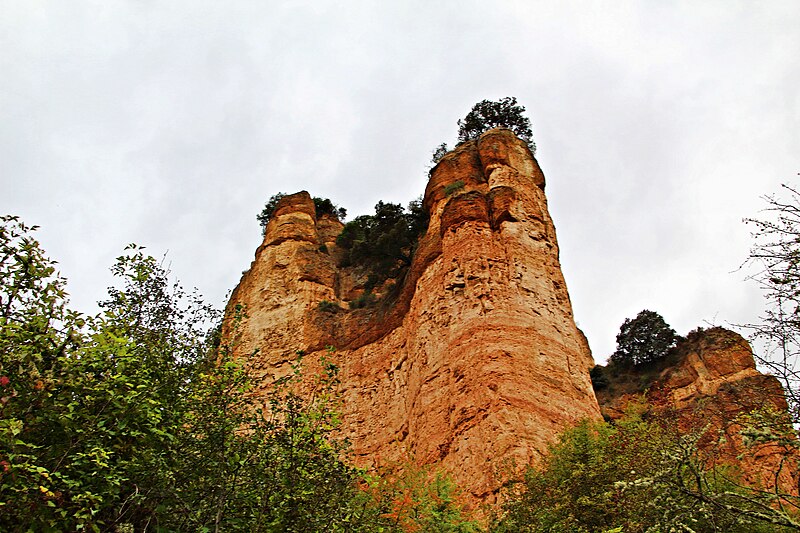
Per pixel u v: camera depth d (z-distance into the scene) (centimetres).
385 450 3095
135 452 1073
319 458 1206
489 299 3066
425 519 1580
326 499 1163
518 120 4959
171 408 1188
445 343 3030
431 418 2816
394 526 1419
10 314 1059
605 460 1582
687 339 4331
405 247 4453
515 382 2686
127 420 1050
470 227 3412
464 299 3131
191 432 1166
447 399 2806
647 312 4597
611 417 3378
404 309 3609
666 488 1045
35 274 1071
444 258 3384
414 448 2841
